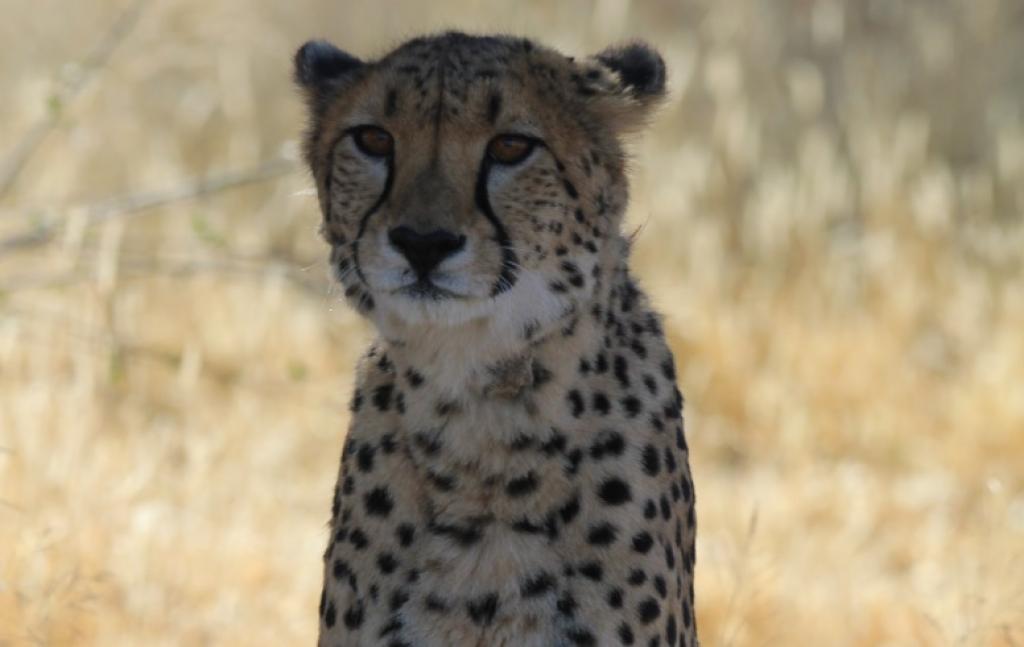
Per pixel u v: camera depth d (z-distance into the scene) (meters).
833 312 16.23
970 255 17.30
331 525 7.83
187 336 14.38
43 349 13.28
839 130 19.41
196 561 10.88
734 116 17.92
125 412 13.22
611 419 7.43
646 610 7.42
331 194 7.64
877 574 12.20
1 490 10.57
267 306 14.52
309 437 13.80
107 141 17.09
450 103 7.26
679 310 15.92
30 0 18.69
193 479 11.62
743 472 14.33
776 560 11.62
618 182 7.75
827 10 20.34
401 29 19.97
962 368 15.82
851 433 14.74
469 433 7.33
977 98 19.97
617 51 8.16
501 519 7.32
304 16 20.05
